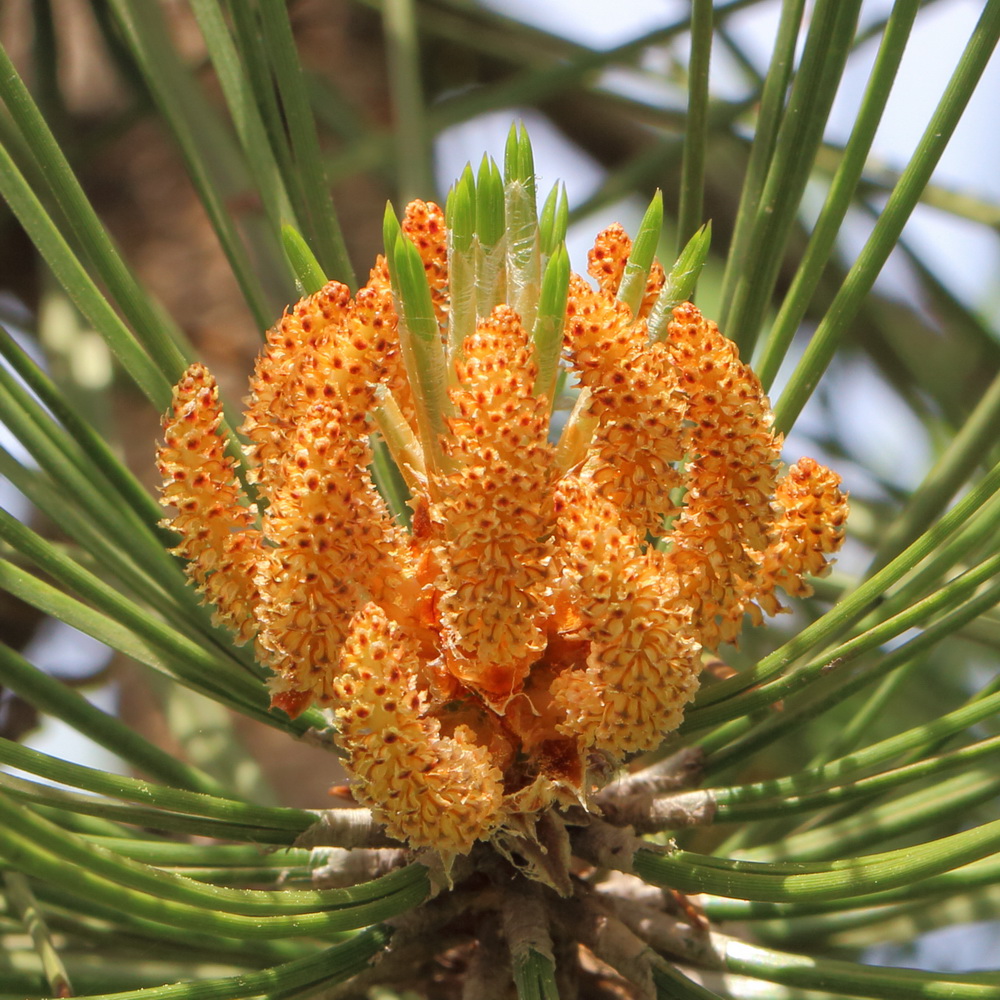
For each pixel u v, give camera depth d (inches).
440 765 9.0
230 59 10.3
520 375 9.0
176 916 8.7
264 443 9.3
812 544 9.5
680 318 9.2
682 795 9.8
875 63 9.6
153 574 10.3
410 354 9.3
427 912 9.8
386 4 12.4
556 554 9.2
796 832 11.0
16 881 9.9
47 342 12.8
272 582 9.1
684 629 9.3
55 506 10.2
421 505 9.5
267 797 12.0
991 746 9.5
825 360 9.8
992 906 11.1
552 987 9.5
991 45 9.5
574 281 9.4
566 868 9.6
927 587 9.8
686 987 9.7
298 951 10.4
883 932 11.2
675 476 9.3
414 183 11.9
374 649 8.9
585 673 9.2
